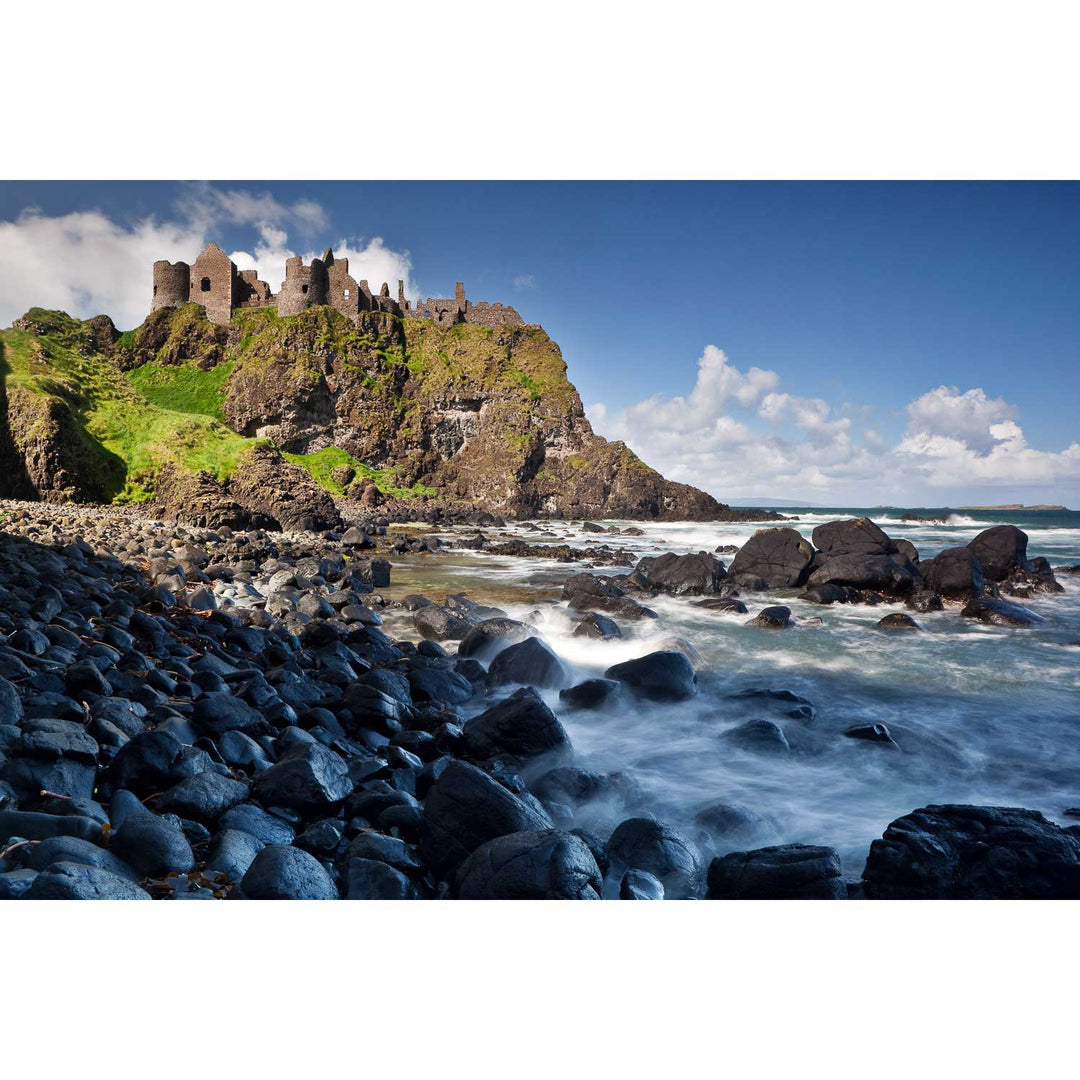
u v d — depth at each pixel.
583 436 79.31
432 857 4.34
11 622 7.72
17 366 39.44
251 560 18.89
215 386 76.06
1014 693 9.16
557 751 6.35
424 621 12.08
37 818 3.89
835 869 4.28
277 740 5.81
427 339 86.62
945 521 68.56
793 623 13.87
